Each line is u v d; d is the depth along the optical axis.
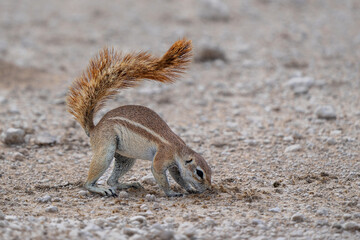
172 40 31.20
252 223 9.49
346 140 15.00
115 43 30.70
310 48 29.23
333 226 9.30
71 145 15.34
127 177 12.80
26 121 17.55
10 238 8.19
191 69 25.19
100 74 11.43
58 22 36.25
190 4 40.72
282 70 24.73
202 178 10.73
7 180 12.45
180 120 18.09
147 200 10.98
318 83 21.55
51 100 20.38
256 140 15.54
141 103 20.05
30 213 10.12
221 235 8.91
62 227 8.95
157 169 10.87
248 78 23.73
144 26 34.94
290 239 8.79
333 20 36.28
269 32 33.06
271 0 41.38
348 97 19.77
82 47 30.08
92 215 10.04
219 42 30.77
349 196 10.99
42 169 13.36
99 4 41.56
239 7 39.47
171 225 9.31
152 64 11.27
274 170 13.02
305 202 10.73
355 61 25.84
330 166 13.10
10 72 23.91
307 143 15.00
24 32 33.41
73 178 12.70
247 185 11.98
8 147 14.99
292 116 17.98
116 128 11.09
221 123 17.64
